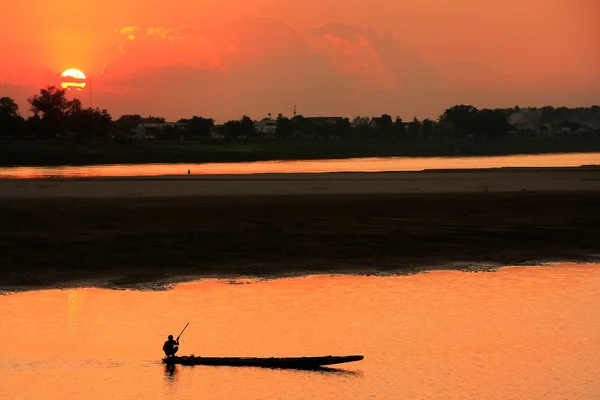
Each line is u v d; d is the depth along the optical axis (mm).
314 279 152500
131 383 97750
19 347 109875
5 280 149500
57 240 184625
